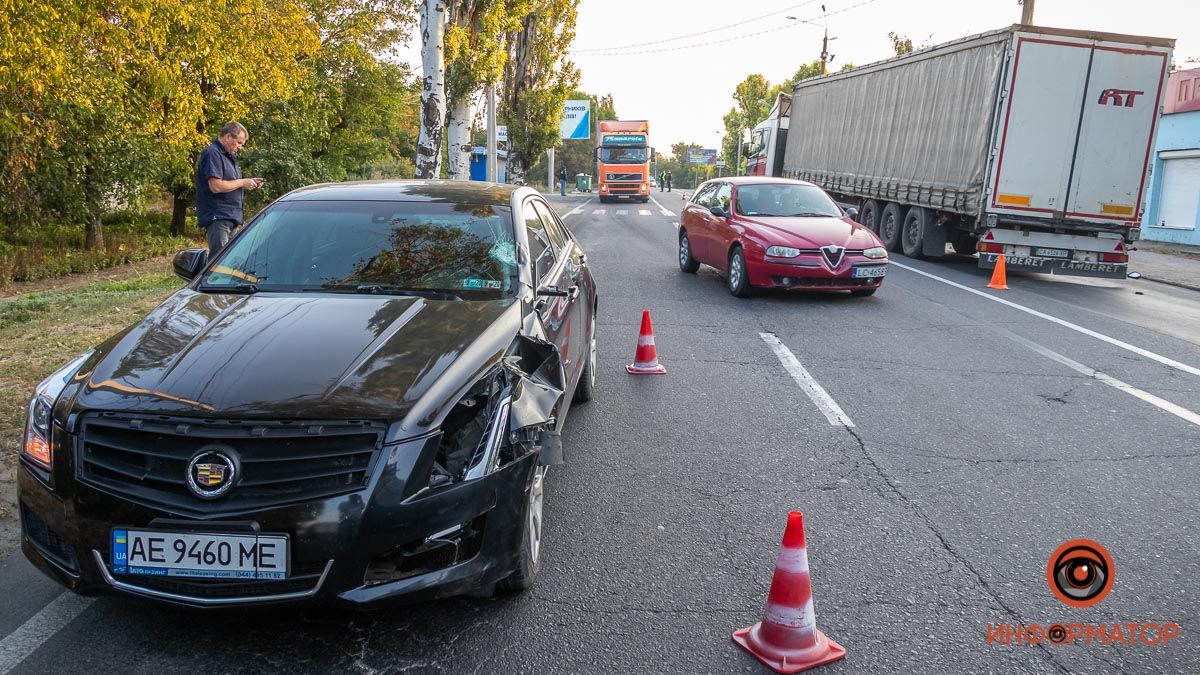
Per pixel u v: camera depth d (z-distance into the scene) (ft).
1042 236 44.65
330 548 8.91
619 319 30.86
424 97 49.57
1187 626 10.79
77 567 9.37
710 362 24.45
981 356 25.86
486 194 16.08
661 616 10.71
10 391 18.08
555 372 11.86
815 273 33.63
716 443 17.47
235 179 25.84
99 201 49.62
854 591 11.49
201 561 8.91
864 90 61.52
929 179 50.88
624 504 14.28
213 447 8.93
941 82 49.57
